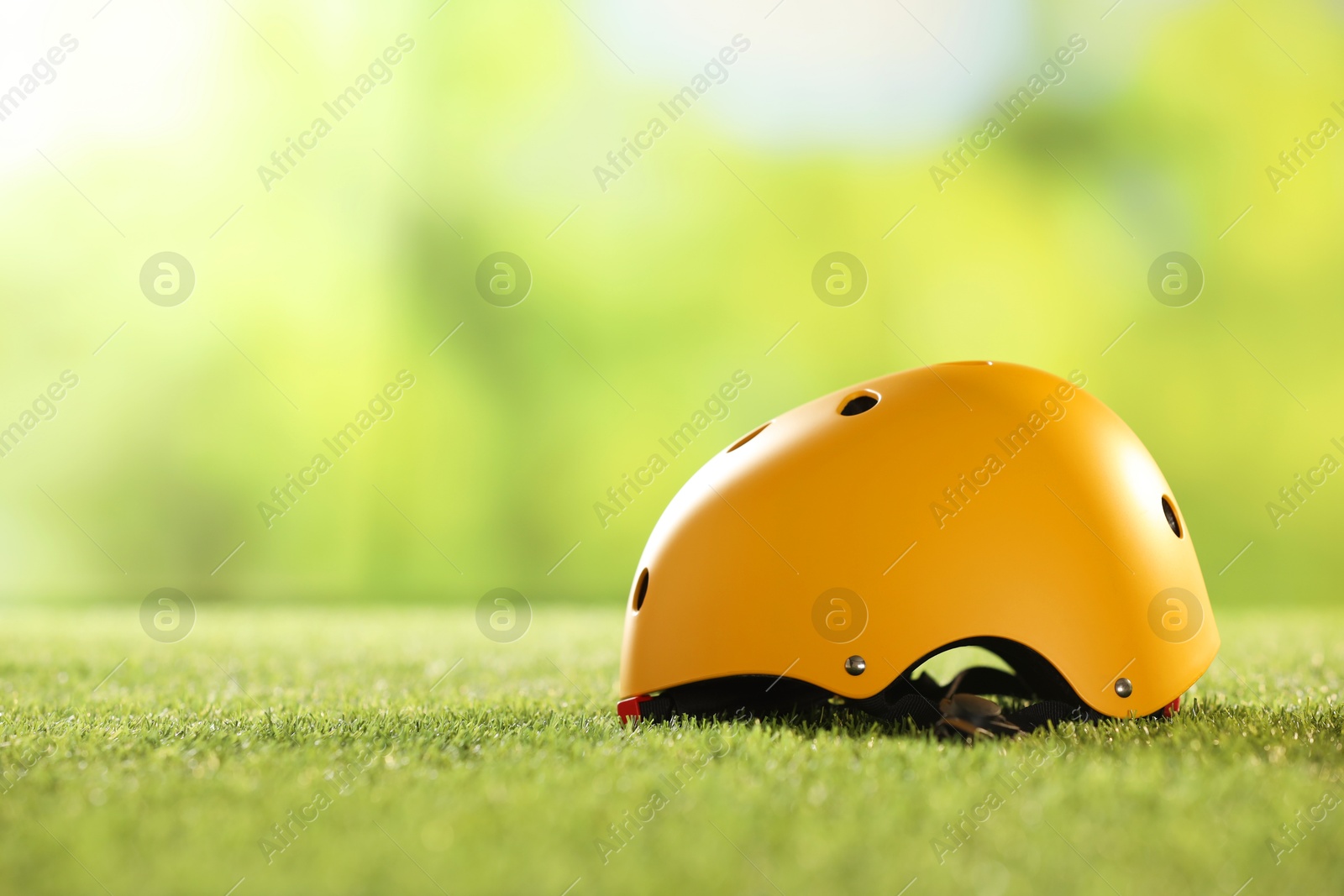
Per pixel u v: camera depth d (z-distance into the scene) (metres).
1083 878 2.74
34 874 2.77
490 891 2.66
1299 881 2.73
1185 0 19.55
